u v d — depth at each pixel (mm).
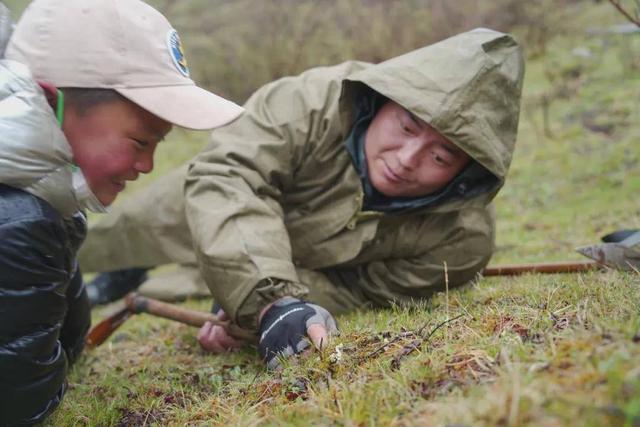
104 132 2010
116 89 1978
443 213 3207
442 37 8820
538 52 9117
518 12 9281
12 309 1896
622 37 8617
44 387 2061
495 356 1819
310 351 2316
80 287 2771
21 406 2027
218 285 2697
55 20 1977
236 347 2967
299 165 3207
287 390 2107
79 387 2680
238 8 9406
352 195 3158
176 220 3895
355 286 3400
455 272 3273
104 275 4355
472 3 9039
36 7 2021
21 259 1880
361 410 1725
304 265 3355
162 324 3771
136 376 2775
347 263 3273
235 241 2670
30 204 1910
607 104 7410
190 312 3162
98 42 1972
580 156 6402
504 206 5719
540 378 1561
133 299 3318
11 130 1858
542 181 6070
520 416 1447
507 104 2908
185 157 8164
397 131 2926
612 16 9414
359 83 3035
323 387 2014
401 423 1638
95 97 1979
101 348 3385
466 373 1777
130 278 4371
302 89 3254
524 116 7648
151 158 2135
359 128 3117
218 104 2090
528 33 9211
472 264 3271
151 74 2023
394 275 3316
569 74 8359
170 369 2824
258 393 2188
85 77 1962
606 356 1550
